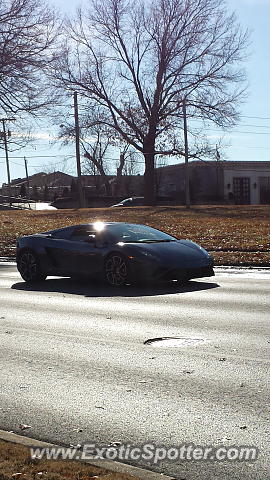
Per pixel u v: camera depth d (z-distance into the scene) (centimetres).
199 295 1246
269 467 452
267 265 1780
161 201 6681
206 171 7562
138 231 1452
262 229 2764
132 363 734
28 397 623
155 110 5644
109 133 5706
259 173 7662
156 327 940
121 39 5600
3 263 2125
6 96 3042
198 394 614
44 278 1555
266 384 638
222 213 3931
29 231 3075
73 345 835
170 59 5547
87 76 5428
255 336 855
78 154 4881
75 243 1456
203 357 750
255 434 510
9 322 1015
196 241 2388
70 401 607
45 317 1052
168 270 1313
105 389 641
